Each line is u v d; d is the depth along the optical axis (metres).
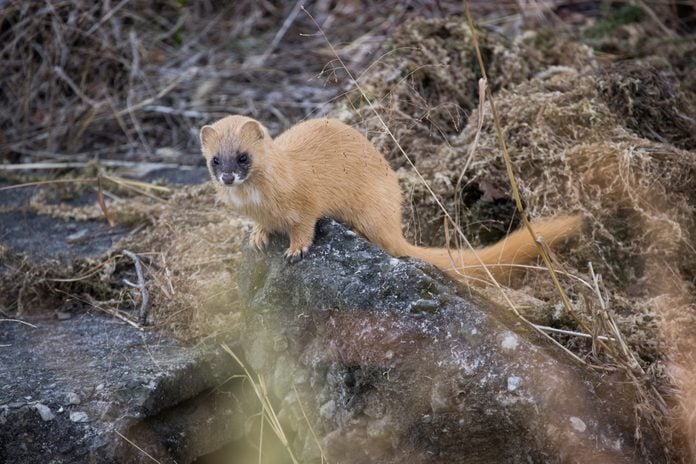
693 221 8.45
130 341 7.99
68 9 13.96
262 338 7.41
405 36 11.22
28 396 7.11
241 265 7.63
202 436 7.54
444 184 8.95
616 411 6.16
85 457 6.96
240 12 15.20
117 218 10.23
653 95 9.81
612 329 6.73
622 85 9.73
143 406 7.19
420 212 8.89
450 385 6.25
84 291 8.93
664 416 6.33
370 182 7.66
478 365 6.23
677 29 13.23
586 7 14.27
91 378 7.34
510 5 14.09
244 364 7.79
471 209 8.92
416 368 6.39
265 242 7.49
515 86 10.27
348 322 6.67
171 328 8.14
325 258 7.06
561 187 8.66
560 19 13.86
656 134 9.61
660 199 8.41
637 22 13.27
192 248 8.98
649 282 8.18
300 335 7.05
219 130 7.29
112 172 11.72
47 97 13.51
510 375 6.14
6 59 13.90
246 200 7.19
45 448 6.99
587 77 9.91
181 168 11.80
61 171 12.02
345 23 14.49
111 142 12.86
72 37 13.76
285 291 7.12
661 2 13.46
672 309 7.58
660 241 8.27
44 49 13.79
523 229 7.77
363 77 10.82
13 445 6.98
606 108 9.32
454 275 7.54
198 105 13.11
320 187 7.32
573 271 8.01
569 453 6.05
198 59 14.25
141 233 9.71
